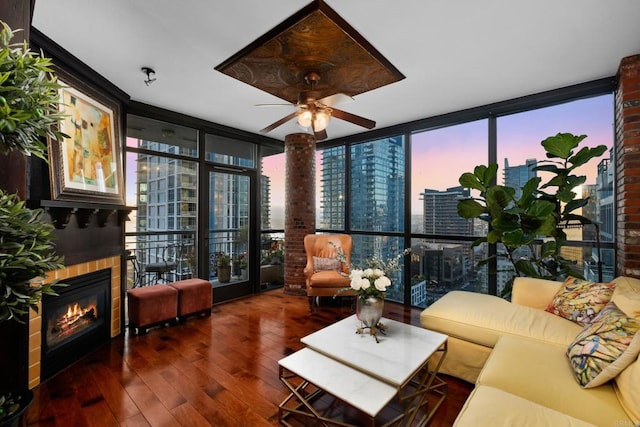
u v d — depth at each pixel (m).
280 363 1.68
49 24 1.91
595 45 2.16
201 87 2.88
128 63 2.41
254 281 4.60
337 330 2.03
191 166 3.91
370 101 3.21
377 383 1.48
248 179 4.58
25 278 0.99
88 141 2.54
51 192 2.15
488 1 1.71
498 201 2.80
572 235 2.93
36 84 0.93
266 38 2.02
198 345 2.70
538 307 2.38
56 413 1.77
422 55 2.28
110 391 1.99
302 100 2.23
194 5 1.73
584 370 1.38
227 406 1.85
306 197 4.50
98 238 2.66
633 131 2.32
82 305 2.52
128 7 1.75
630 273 2.32
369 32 1.99
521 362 1.55
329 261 3.93
